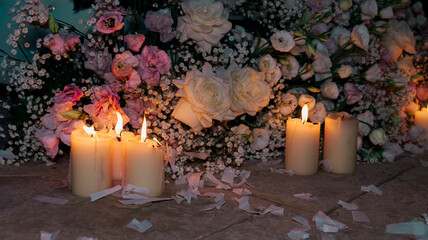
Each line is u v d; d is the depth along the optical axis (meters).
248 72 1.86
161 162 1.57
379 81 2.30
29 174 1.82
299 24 2.08
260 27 2.36
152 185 1.55
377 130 2.07
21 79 1.83
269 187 1.76
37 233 1.27
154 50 1.82
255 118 2.15
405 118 2.67
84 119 1.79
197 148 2.00
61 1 2.17
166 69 1.81
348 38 2.22
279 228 1.37
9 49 2.17
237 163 1.89
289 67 2.05
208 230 1.34
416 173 2.02
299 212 1.51
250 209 1.51
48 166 1.93
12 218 1.37
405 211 1.55
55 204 1.49
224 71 1.89
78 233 1.28
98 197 1.52
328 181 1.86
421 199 1.68
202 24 1.82
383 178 1.92
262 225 1.39
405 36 2.46
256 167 2.03
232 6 2.15
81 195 1.55
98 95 1.71
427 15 3.50
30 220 1.36
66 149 2.13
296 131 1.90
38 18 1.77
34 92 2.01
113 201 1.53
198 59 2.04
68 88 1.73
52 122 1.80
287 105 2.01
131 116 1.81
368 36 2.13
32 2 1.74
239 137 1.93
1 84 2.18
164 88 1.80
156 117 1.91
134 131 1.91
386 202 1.64
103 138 1.55
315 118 2.09
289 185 1.79
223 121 1.92
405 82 2.35
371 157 2.15
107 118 1.72
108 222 1.36
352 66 2.41
